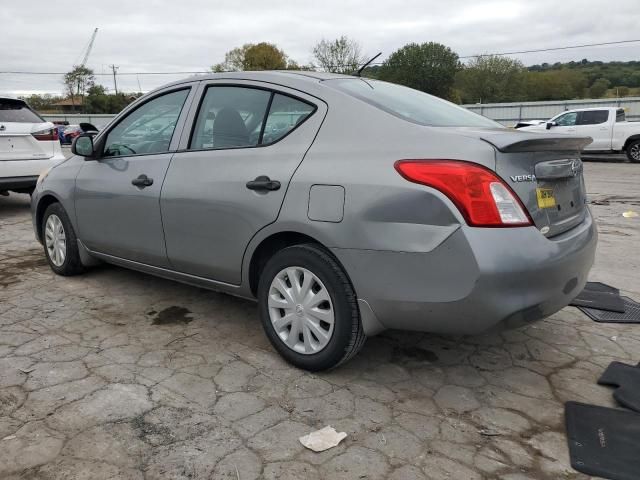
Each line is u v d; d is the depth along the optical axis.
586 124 17.11
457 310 2.49
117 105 66.50
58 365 3.12
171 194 3.49
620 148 16.73
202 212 3.32
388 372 3.09
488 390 2.91
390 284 2.62
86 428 2.51
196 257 3.46
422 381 3.00
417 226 2.51
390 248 2.58
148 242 3.76
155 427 2.53
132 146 3.96
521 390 2.92
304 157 2.92
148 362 3.17
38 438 2.43
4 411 2.64
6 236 6.46
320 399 2.79
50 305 4.08
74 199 4.35
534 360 3.26
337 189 2.73
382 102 3.00
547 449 2.41
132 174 3.81
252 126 3.24
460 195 2.43
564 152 2.91
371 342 3.48
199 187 3.33
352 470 2.26
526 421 2.63
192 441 2.43
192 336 3.54
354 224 2.67
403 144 2.64
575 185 3.06
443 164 2.48
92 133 4.32
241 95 3.36
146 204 3.68
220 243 3.29
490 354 3.33
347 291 2.79
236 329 3.66
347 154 2.77
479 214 2.42
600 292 4.40
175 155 3.57
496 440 2.48
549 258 2.54
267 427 2.54
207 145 3.44
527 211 2.54
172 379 2.97
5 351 3.29
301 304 2.98
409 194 2.52
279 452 2.36
